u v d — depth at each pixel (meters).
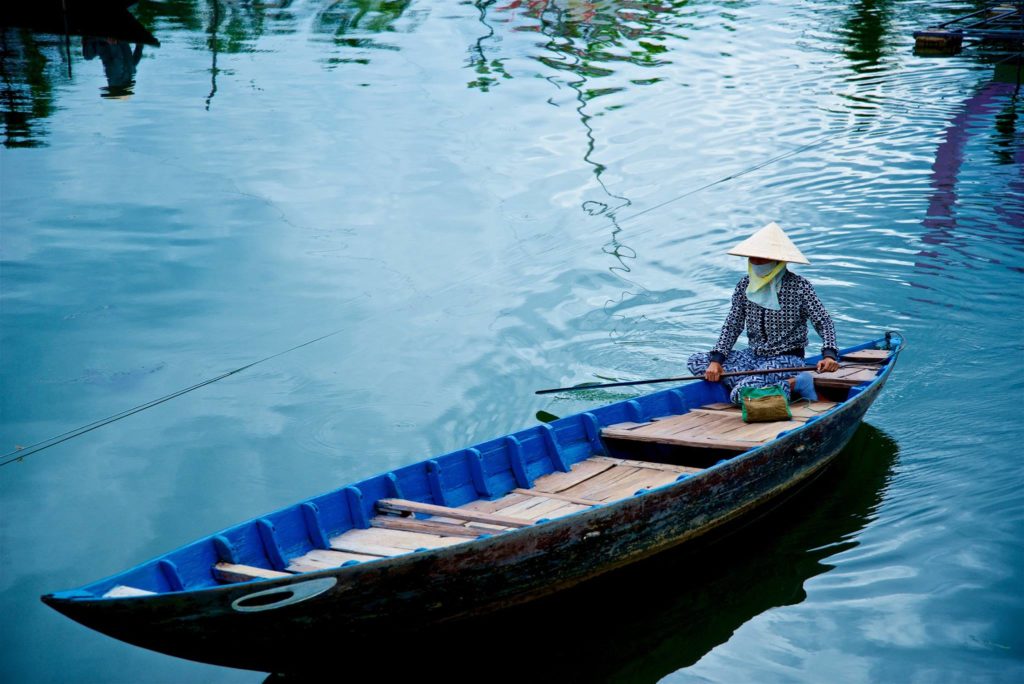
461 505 6.07
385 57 20.02
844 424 6.86
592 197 12.86
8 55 19.75
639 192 13.00
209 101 16.97
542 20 23.38
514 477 6.43
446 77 18.58
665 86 17.92
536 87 17.94
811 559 5.95
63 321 9.63
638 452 7.16
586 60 19.81
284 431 7.66
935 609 5.33
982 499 6.32
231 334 9.38
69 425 7.80
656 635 5.38
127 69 18.97
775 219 11.88
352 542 5.41
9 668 5.19
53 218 12.13
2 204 12.49
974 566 5.67
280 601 4.50
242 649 4.70
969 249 10.62
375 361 8.83
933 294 9.62
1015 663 4.89
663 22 23.16
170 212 12.38
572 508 5.85
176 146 14.71
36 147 14.54
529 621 5.45
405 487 5.94
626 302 9.94
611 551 5.55
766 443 6.22
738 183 13.15
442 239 11.64
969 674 4.84
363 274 10.74
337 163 14.09
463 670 5.18
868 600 5.48
